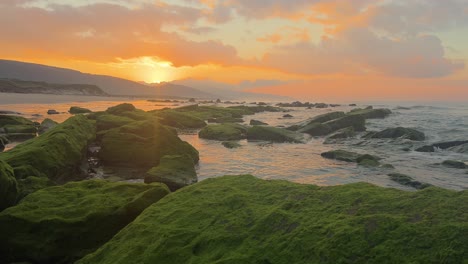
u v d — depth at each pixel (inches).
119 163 1090.7
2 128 1612.9
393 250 259.3
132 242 357.4
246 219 347.3
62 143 920.3
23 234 426.0
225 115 2957.7
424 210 303.1
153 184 537.6
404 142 1510.8
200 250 318.0
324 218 320.2
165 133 1185.4
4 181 503.2
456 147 1379.2
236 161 1189.7
